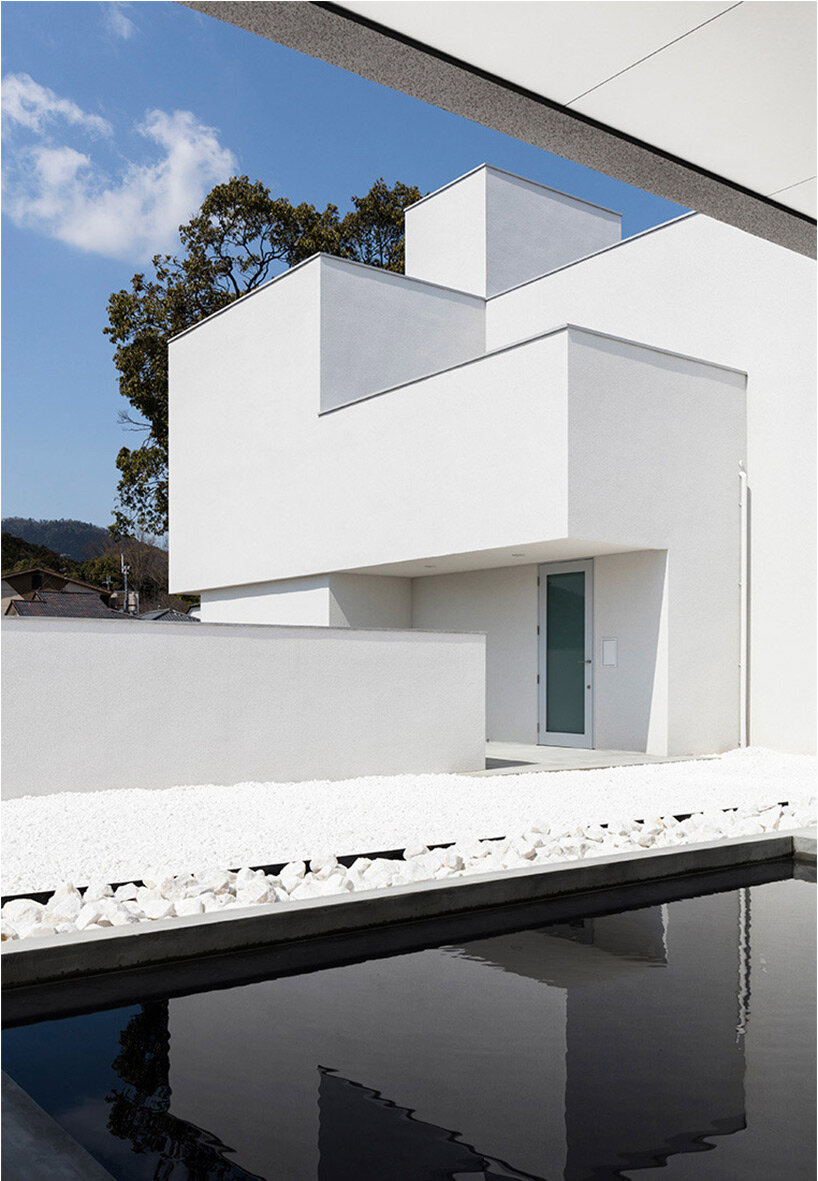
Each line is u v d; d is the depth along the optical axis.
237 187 24.88
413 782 7.43
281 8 3.51
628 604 10.30
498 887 3.72
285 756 7.47
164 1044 2.30
